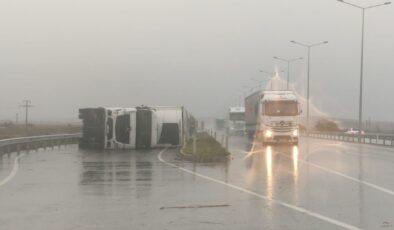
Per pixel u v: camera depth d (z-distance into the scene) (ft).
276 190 46.73
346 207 37.96
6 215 35.24
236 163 75.77
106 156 91.04
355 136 159.84
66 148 116.47
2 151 90.84
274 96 129.29
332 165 71.87
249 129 168.55
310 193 44.80
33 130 188.14
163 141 118.01
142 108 114.62
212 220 33.40
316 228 31.04
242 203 39.81
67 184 51.72
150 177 57.72
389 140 147.84
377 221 32.99
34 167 69.77
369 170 64.75
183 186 49.85
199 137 159.53
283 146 127.34
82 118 114.42
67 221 33.22
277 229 30.76
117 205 39.17
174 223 32.55
